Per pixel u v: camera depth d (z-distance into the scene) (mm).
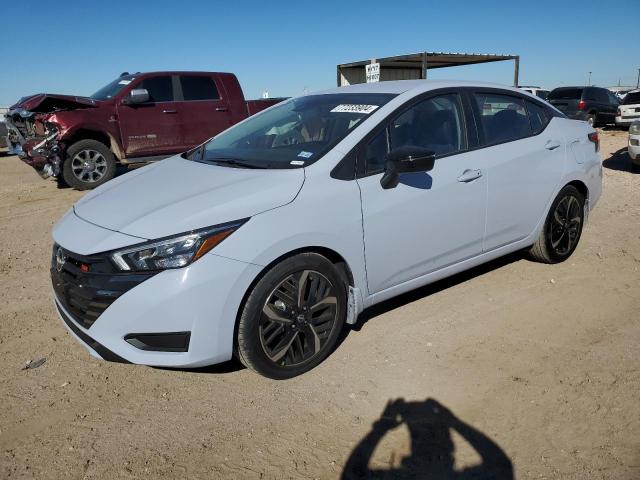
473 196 3865
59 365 3430
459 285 4488
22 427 2828
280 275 2973
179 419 2867
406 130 3635
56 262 3139
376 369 3270
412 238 3549
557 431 2684
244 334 2934
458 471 2439
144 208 3029
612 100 21141
